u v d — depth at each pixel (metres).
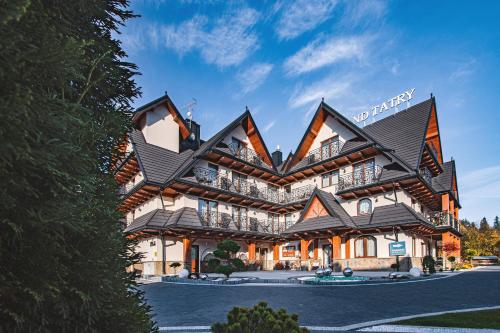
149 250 22.05
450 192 28.02
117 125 4.18
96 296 2.92
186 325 7.81
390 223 21.27
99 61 3.68
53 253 2.66
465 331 6.89
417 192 24.45
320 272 17.70
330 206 23.91
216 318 8.51
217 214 24.45
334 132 28.20
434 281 15.99
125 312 3.24
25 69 2.58
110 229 3.41
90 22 4.05
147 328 3.61
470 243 47.72
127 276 3.89
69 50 2.75
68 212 2.71
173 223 20.83
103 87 4.24
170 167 24.06
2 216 2.43
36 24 2.75
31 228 2.58
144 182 21.05
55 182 2.67
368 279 15.88
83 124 2.97
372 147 23.78
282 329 3.31
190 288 14.33
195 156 23.02
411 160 22.70
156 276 19.08
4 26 2.42
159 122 25.42
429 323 7.53
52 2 3.40
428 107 25.72
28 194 2.54
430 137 29.39
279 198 30.62
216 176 25.19
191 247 23.47
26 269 2.55
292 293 12.39
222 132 26.27
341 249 24.70
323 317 8.53
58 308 2.69
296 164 30.61
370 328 7.34
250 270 26.47
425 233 25.64
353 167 25.98
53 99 2.74
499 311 8.68
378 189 23.45
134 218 25.70
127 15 4.68
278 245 29.59
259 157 29.38
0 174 2.32
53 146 2.68
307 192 28.25
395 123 26.97
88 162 3.32
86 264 2.97
